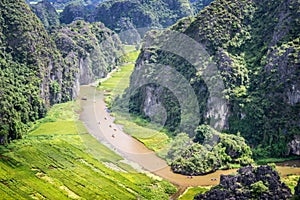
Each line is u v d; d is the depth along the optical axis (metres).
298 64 124.69
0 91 140.88
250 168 92.25
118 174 107.50
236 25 151.75
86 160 115.75
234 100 133.38
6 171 108.25
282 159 118.25
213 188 88.88
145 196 97.31
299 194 79.62
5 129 128.62
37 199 95.19
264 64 136.62
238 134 126.62
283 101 124.94
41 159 116.12
